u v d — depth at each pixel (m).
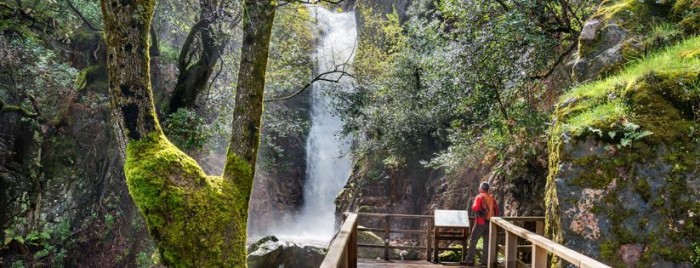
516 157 9.96
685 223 4.74
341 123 23.39
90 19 11.31
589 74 6.97
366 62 16.48
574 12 9.34
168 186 3.96
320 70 21.75
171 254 3.91
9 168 9.95
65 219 10.79
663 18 6.89
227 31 10.70
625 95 5.55
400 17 22.66
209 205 4.12
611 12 7.23
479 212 8.13
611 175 5.14
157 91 12.13
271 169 20.42
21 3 10.27
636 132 5.11
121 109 4.13
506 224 6.18
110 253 10.98
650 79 5.48
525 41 9.12
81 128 11.20
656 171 4.98
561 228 5.25
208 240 4.01
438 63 10.38
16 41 9.62
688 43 5.98
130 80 4.14
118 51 4.13
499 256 8.99
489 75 9.48
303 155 23.75
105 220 10.95
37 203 10.30
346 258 4.69
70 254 10.75
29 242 9.98
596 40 7.14
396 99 15.05
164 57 13.55
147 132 4.18
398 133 15.80
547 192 6.04
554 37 9.39
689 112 5.18
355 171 20.22
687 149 4.96
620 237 4.93
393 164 17.19
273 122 15.55
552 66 9.49
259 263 10.66
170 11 12.43
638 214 4.93
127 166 4.05
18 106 9.63
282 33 13.42
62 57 11.51
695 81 5.27
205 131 10.61
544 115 8.88
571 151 5.43
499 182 11.58
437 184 15.87
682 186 4.84
